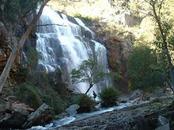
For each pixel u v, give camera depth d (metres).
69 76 52.72
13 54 20.56
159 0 28.61
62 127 24.73
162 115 19.77
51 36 53.47
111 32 68.62
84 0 77.62
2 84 20.16
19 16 21.22
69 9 73.75
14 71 37.09
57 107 37.09
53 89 43.88
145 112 24.12
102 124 22.08
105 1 75.88
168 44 28.36
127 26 71.81
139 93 48.16
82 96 38.44
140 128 19.19
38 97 34.78
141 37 60.38
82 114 34.94
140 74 44.41
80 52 57.56
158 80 42.75
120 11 32.66
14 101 31.61
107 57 64.94
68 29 58.69
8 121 26.48
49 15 55.91
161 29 27.67
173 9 29.20
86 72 45.72
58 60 52.94
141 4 28.80
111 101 41.62
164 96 40.84
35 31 48.94
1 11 20.97
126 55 66.81
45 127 26.94
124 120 21.12
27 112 27.95
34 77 41.41
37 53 45.94
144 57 43.84
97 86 56.69
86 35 63.50
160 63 30.50
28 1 20.72
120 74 63.91
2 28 34.38
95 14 73.88
